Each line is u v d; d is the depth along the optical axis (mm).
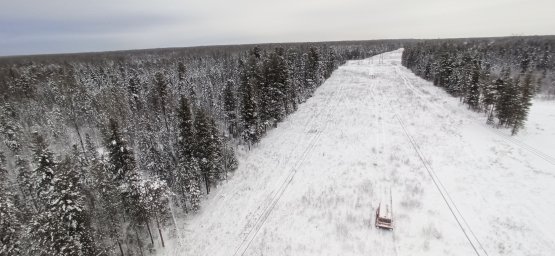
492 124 54906
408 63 141500
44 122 63812
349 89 87750
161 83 61125
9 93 77375
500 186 33562
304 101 75875
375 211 30328
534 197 31188
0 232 23859
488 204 30531
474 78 64750
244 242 28156
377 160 41344
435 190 33469
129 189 28391
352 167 39688
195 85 80375
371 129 53531
